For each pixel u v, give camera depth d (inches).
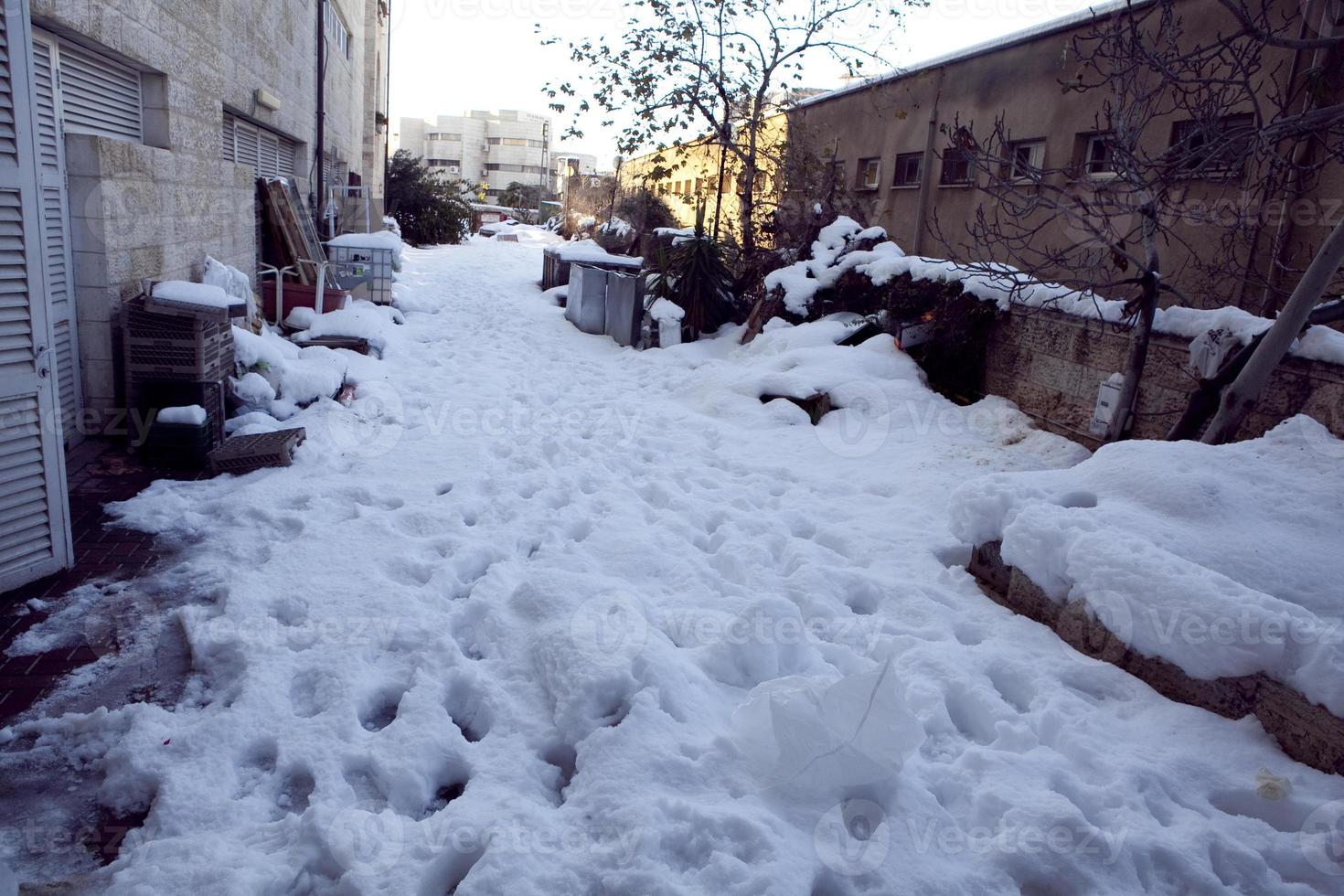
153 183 254.5
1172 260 277.7
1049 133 346.0
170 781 105.8
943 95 417.1
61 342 218.8
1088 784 110.8
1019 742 119.5
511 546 182.9
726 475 240.4
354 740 116.2
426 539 182.1
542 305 593.0
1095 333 253.0
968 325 302.8
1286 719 117.0
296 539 177.9
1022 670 137.4
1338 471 161.8
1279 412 196.2
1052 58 345.7
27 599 150.9
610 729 114.3
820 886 94.9
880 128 476.4
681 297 443.8
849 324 354.6
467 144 3548.2
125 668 132.5
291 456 227.0
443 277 730.2
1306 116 182.1
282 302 386.3
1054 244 331.0
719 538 190.1
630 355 419.5
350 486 211.3
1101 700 132.0
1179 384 224.4
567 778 114.9
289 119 494.3
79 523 182.7
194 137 296.8
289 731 116.9
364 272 491.8
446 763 115.0
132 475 212.8
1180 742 119.4
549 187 2443.4
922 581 171.5
